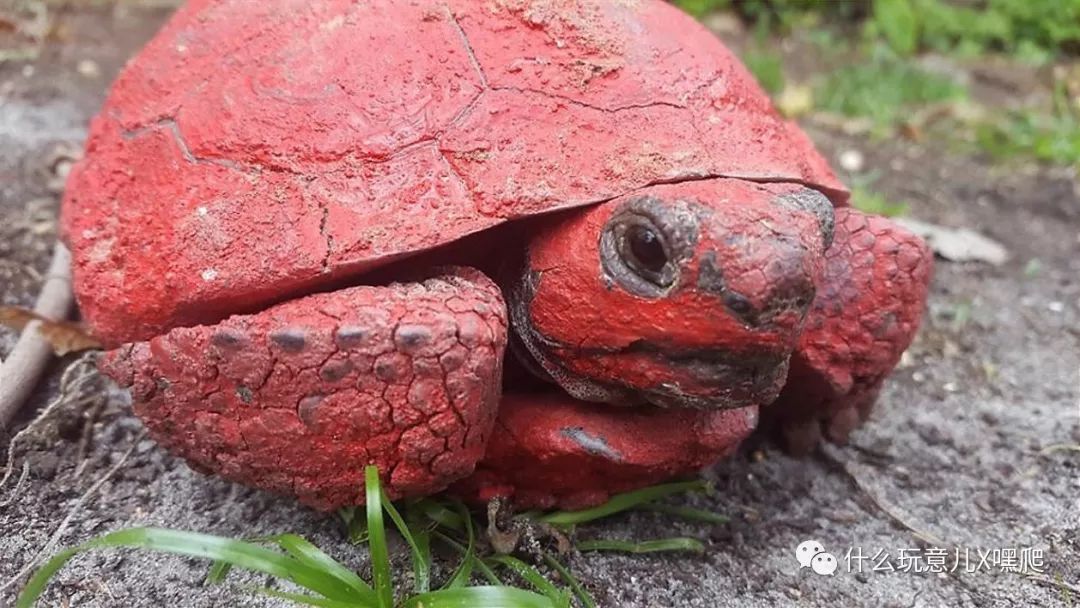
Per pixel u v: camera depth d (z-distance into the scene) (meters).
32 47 0.57
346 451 0.22
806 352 0.27
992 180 0.54
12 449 0.28
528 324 0.24
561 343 0.23
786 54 0.73
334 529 0.26
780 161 0.24
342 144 0.23
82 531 0.26
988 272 0.44
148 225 0.25
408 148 0.23
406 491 0.23
